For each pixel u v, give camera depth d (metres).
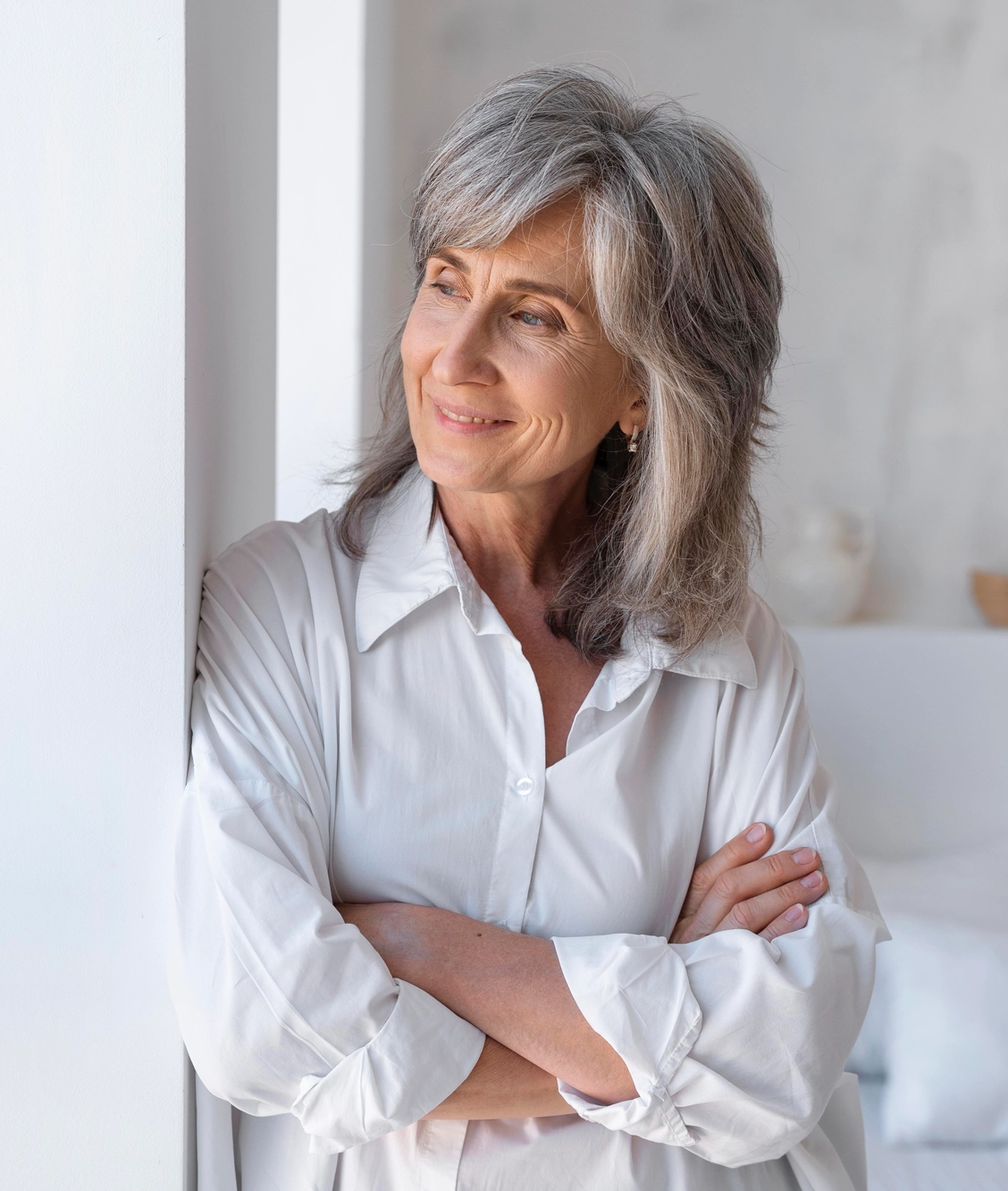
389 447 1.14
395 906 0.97
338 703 1.00
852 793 2.57
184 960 0.88
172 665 0.92
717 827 1.11
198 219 0.92
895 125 2.74
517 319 0.97
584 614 1.08
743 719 1.12
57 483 0.90
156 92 0.86
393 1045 0.87
